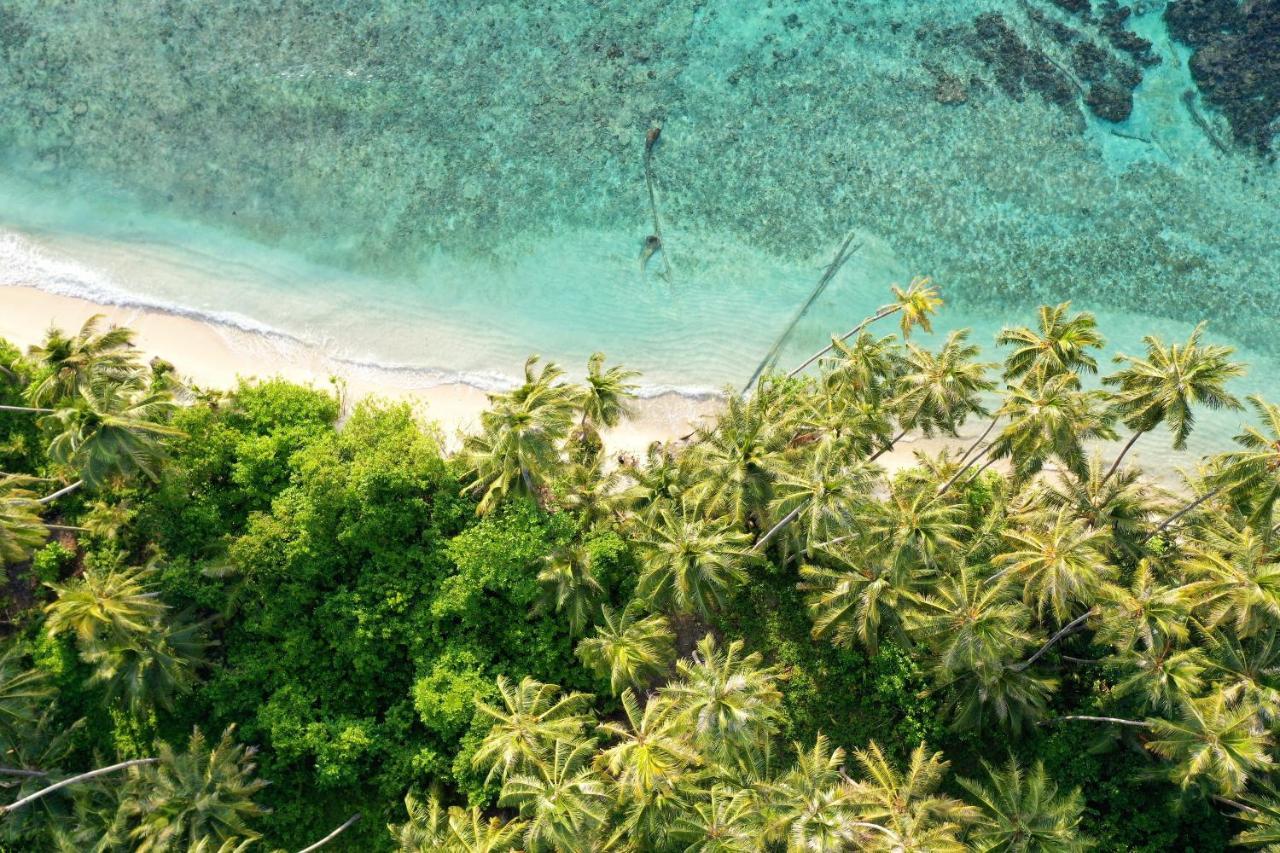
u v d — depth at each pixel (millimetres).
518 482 33719
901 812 28656
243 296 43031
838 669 35969
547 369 33062
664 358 43250
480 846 28938
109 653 30422
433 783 33562
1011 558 31141
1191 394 28938
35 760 31297
